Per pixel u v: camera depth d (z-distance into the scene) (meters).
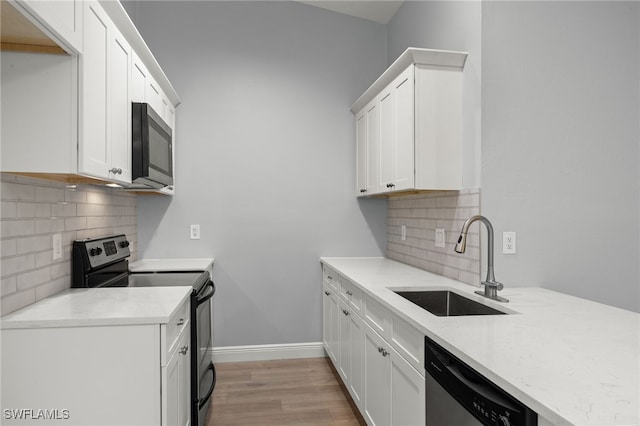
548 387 0.89
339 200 3.48
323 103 3.46
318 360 3.38
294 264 3.43
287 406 2.57
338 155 3.48
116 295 1.81
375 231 3.52
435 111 2.24
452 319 1.47
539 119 2.10
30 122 1.44
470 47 2.15
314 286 3.46
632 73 2.19
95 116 1.60
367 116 3.11
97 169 1.61
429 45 2.68
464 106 2.23
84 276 1.97
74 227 2.03
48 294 1.77
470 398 1.08
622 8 2.18
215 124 3.32
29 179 1.62
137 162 2.07
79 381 1.42
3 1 1.11
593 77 2.16
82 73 1.48
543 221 2.11
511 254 2.08
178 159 3.27
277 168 3.40
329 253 3.48
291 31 3.42
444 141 2.25
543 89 2.11
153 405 1.45
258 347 3.38
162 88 2.79
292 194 3.42
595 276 2.17
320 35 3.46
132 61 2.09
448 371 1.21
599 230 2.17
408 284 2.18
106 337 1.43
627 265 2.20
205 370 2.34
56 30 1.30
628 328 1.36
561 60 2.12
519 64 2.09
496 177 2.06
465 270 2.19
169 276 2.53
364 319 2.19
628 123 2.19
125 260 2.54
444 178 2.25
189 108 3.29
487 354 1.10
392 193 2.81
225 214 3.33
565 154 2.13
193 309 2.05
